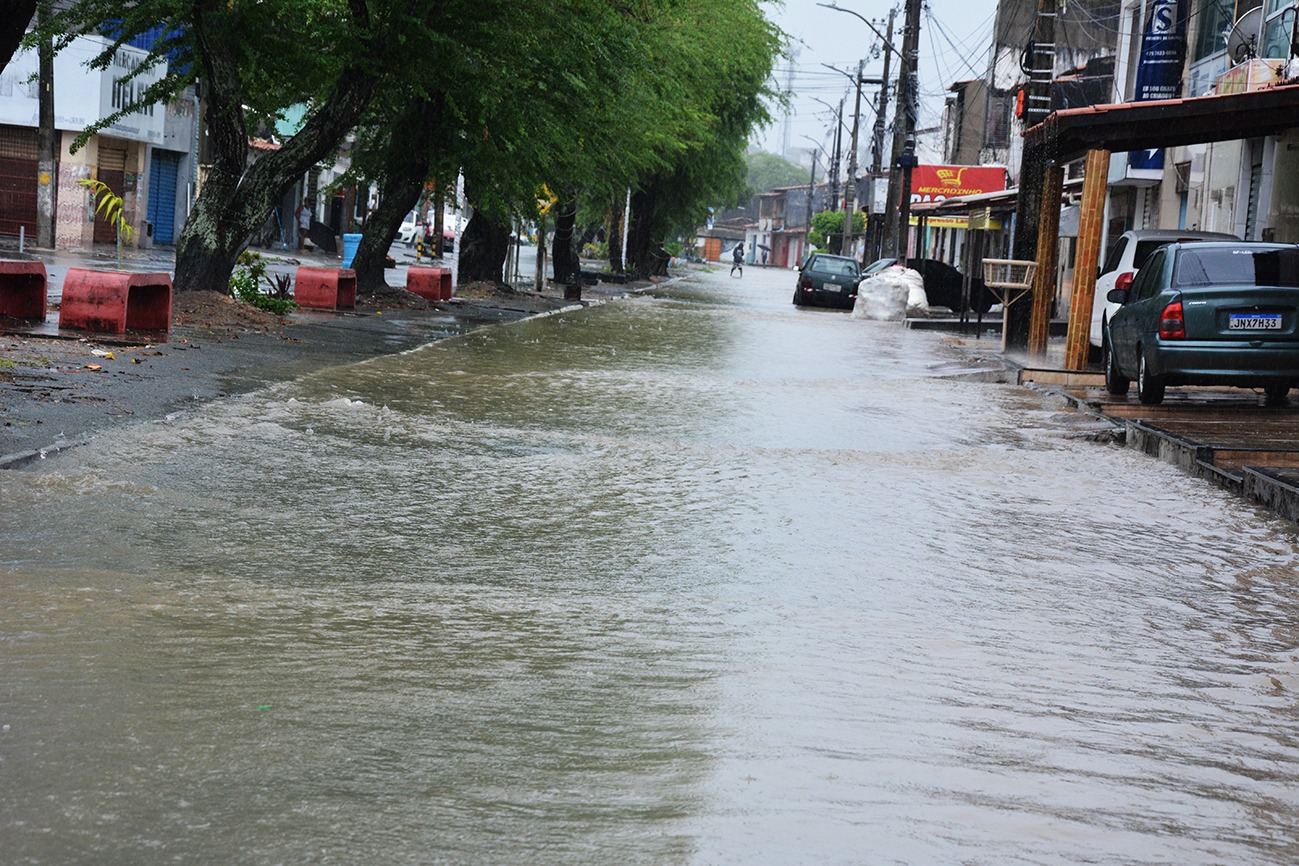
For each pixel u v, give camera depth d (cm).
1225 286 1586
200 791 385
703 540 821
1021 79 6725
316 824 366
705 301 4831
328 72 2428
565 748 440
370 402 1352
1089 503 1033
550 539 802
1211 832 399
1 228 4844
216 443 1026
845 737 467
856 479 1086
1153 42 3616
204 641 539
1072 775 444
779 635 608
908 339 3177
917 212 5650
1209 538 920
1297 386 1628
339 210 7162
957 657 588
